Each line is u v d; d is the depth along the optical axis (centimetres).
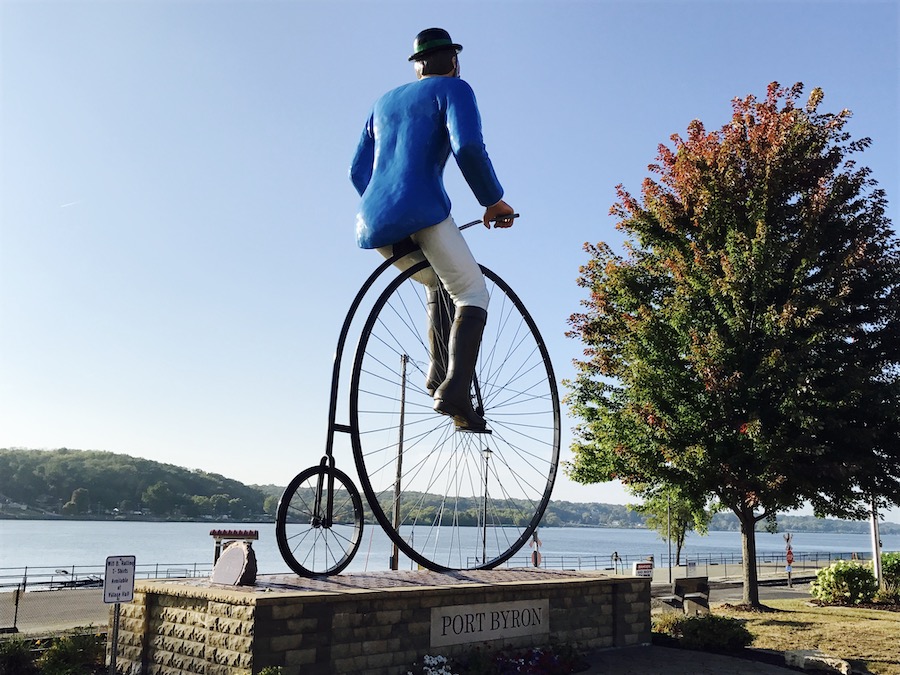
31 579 3950
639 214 1961
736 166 1847
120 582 792
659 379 1702
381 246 1034
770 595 2480
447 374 1043
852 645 1255
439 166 1052
